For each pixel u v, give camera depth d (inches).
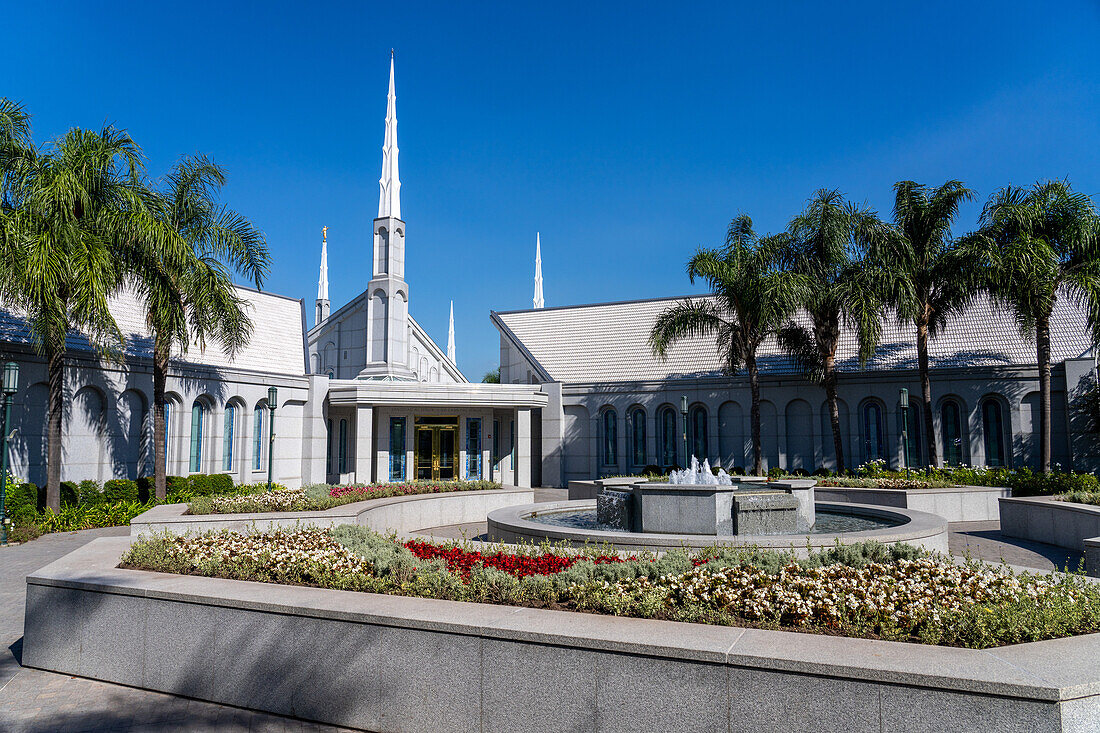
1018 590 277.4
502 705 237.1
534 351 1459.2
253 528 450.3
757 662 209.0
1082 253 927.7
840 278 1027.9
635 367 1362.0
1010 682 185.8
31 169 684.1
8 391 672.4
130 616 304.8
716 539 441.1
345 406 1211.9
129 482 851.4
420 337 1777.8
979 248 921.5
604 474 1336.1
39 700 287.1
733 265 1040.2
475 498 843.4
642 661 221.5
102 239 713.6
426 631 248.7
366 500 728.3
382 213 1473.9
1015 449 1082.7
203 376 1011.9
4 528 656.4
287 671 270.7
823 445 1191.6
